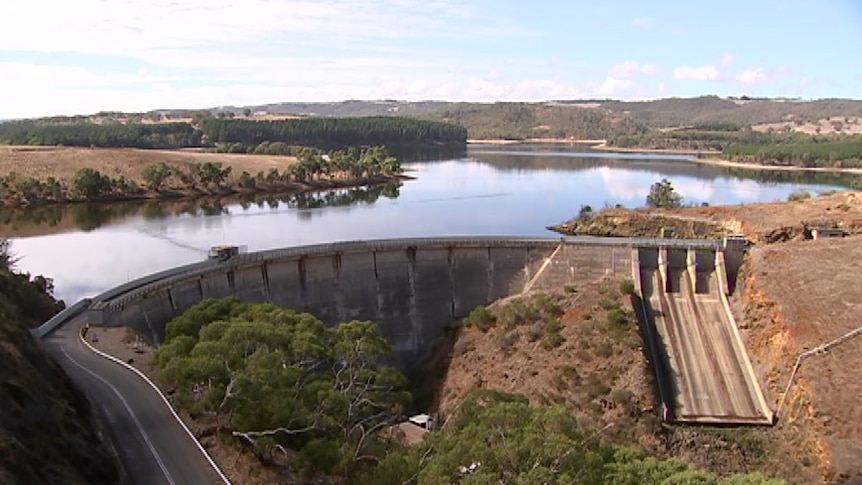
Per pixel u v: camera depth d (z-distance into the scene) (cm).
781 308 9881
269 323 6756
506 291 11906
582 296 10744
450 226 19612
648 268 11638
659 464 4559
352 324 7431
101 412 5606
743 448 8525
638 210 19000
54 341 7525
